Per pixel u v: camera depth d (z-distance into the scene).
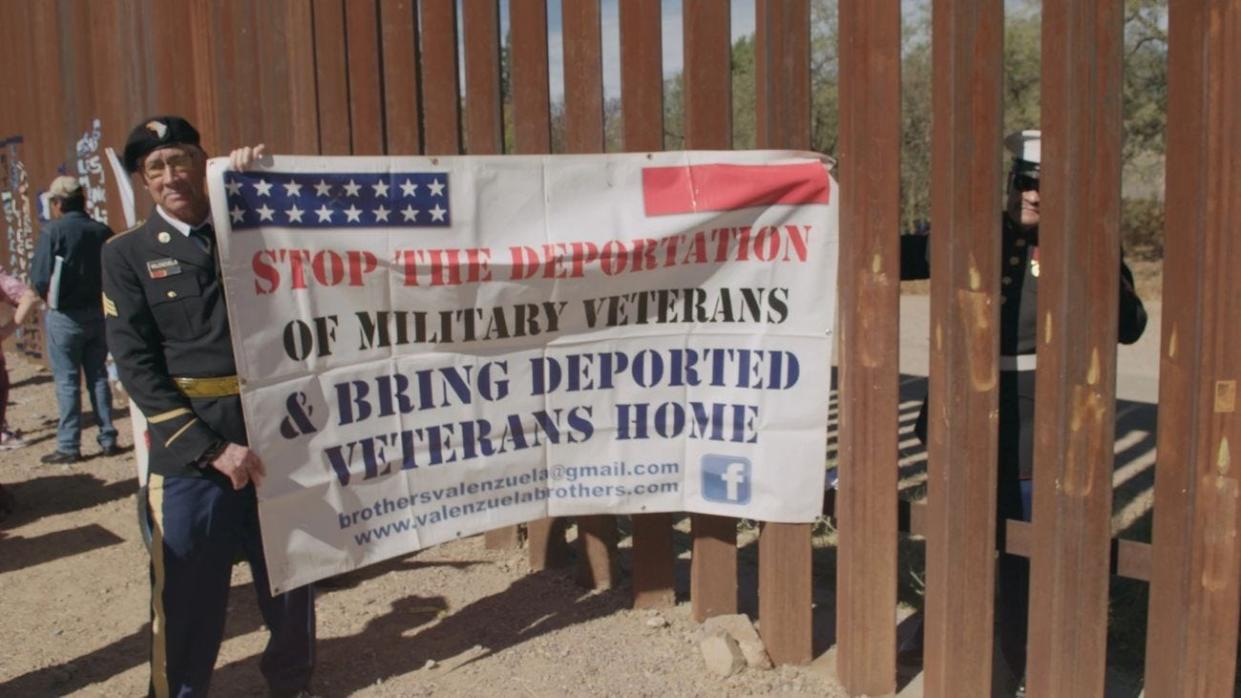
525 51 4.36
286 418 3.54
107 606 4.82
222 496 3.43
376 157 3.61
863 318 3.58
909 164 19.67
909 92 19.44
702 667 4.04
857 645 3.76
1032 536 3.32
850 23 3.48
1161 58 19.58
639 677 3.98
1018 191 3.52
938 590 3.51
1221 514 2.99
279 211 3.47
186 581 3.42
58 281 6.98
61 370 7.13
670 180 3.80
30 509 6.22
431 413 3.84
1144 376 10.27
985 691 3.46
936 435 3.45
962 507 3.41
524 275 3.80
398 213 3.66
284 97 5.07
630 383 3.96
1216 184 2.88
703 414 3.96
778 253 3.78
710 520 4.24
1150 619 3.16
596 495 4.04
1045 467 3.25
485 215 3.76
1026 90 20.64
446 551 5.23
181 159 3.31
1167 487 3.07
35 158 10.08
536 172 3.77
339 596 4.75
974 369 3.34
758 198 3.74
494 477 3.95
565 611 4.54
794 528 3.96
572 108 4.23
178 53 5.99
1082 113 3.03
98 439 7.41
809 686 3.89
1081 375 3.14
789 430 3.87
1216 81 2.84
